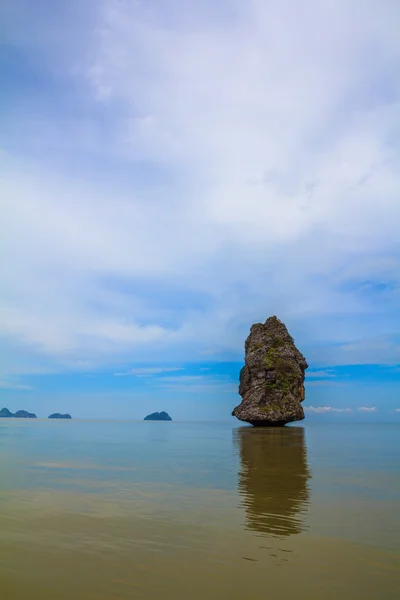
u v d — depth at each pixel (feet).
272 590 26.45
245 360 272.72
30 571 28.99
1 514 43.62
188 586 26.86
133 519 41.78
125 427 279.49
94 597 25.30
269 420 239.50
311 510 45.29
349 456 97.14
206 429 236.43
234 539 35.81
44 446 123.65
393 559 31.55
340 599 25.32
